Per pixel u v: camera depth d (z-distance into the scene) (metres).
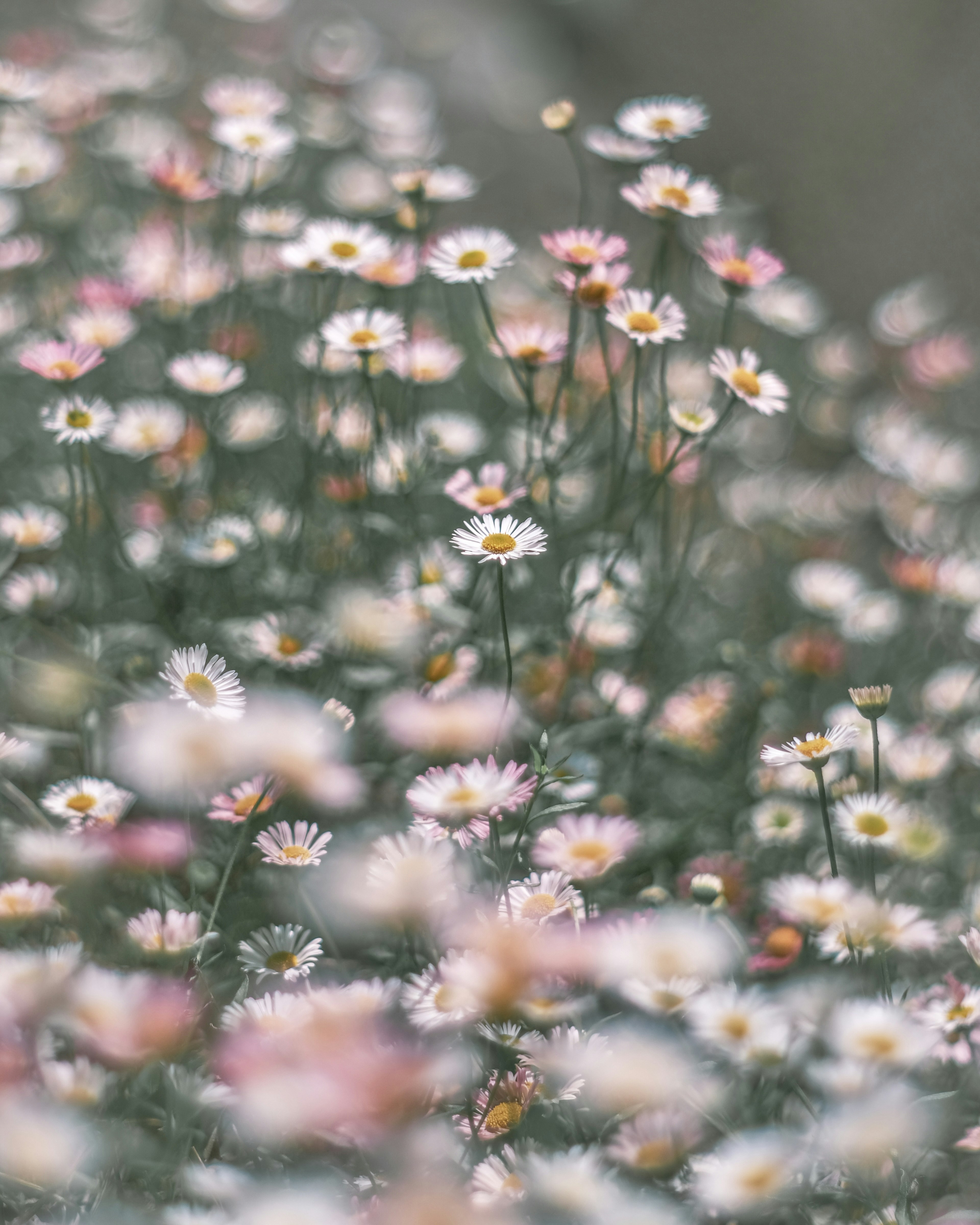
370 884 0.73
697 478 0.85
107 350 0.84
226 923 0.77
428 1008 0.72
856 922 0.73
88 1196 0.71
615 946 0.72
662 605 0.84
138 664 0.79
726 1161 0.71
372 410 0.85
